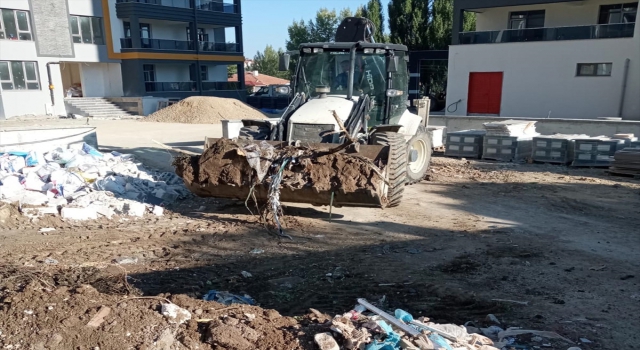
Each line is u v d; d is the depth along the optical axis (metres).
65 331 3.47
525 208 8.62
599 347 4.00
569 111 20.81
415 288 5.25
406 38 35.34
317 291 5.19
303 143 7.50
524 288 5.24
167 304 3.93
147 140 17.70
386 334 3.64
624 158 11.19
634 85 19.20
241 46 39.94
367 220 7.80
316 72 9.14
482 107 23.23
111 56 32.53
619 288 5.22
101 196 8.29
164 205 8.51
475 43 23.06
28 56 28.69
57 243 6.43
